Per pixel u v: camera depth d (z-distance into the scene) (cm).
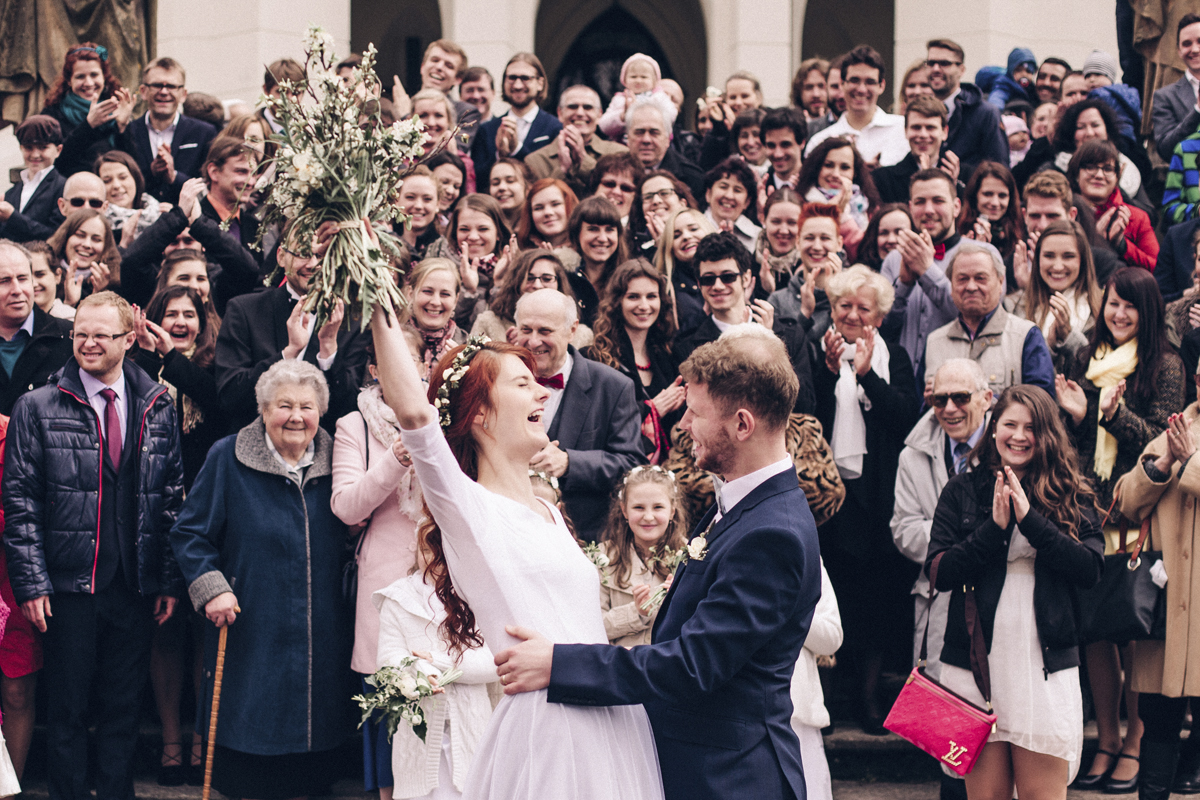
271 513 484
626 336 570
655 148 763
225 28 1147
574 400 511
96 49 816
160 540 519
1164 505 505
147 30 1116
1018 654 454
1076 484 466
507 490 301
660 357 577
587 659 274
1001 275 575
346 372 537
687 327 593
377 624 473
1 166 980
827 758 561
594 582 301
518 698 284
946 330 586
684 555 302
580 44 1752
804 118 773
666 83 927
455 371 300
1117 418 525
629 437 513
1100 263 641
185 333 580
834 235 634
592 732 279
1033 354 562
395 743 421
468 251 627
